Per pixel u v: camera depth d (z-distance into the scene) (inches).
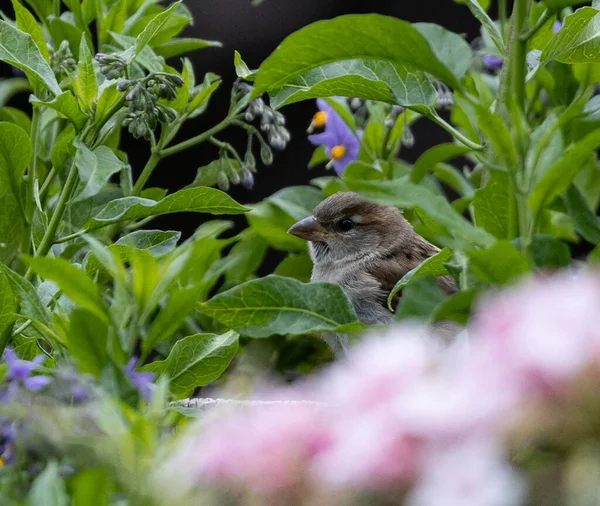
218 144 327.6
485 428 136.0
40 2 361.4
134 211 265.7
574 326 138.4
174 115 290.4
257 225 383.6
